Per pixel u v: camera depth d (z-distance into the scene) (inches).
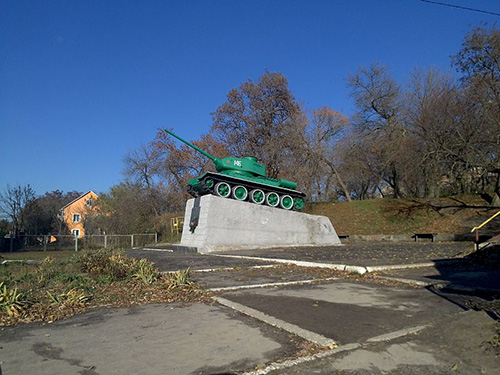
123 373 161.0
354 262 490.9
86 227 1557.6
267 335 207.3
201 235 823.1
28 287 357.4
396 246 743.1
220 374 158.6
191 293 322.0
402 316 241.3
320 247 806.5
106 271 428.1
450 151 974.4
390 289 333.7
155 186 1903.3
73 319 249.6
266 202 927.0
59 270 470.3
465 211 1050.7
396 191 1430.9
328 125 1747.0
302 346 189.3
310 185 1357.0
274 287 349.1
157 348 190.4
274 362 169.9
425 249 650.8
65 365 170.4
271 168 1302.9
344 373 159.5
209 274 443.2
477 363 165.8
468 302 265.7
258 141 1376.7
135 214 1465.3
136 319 245.3
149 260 601.9
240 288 343.3
